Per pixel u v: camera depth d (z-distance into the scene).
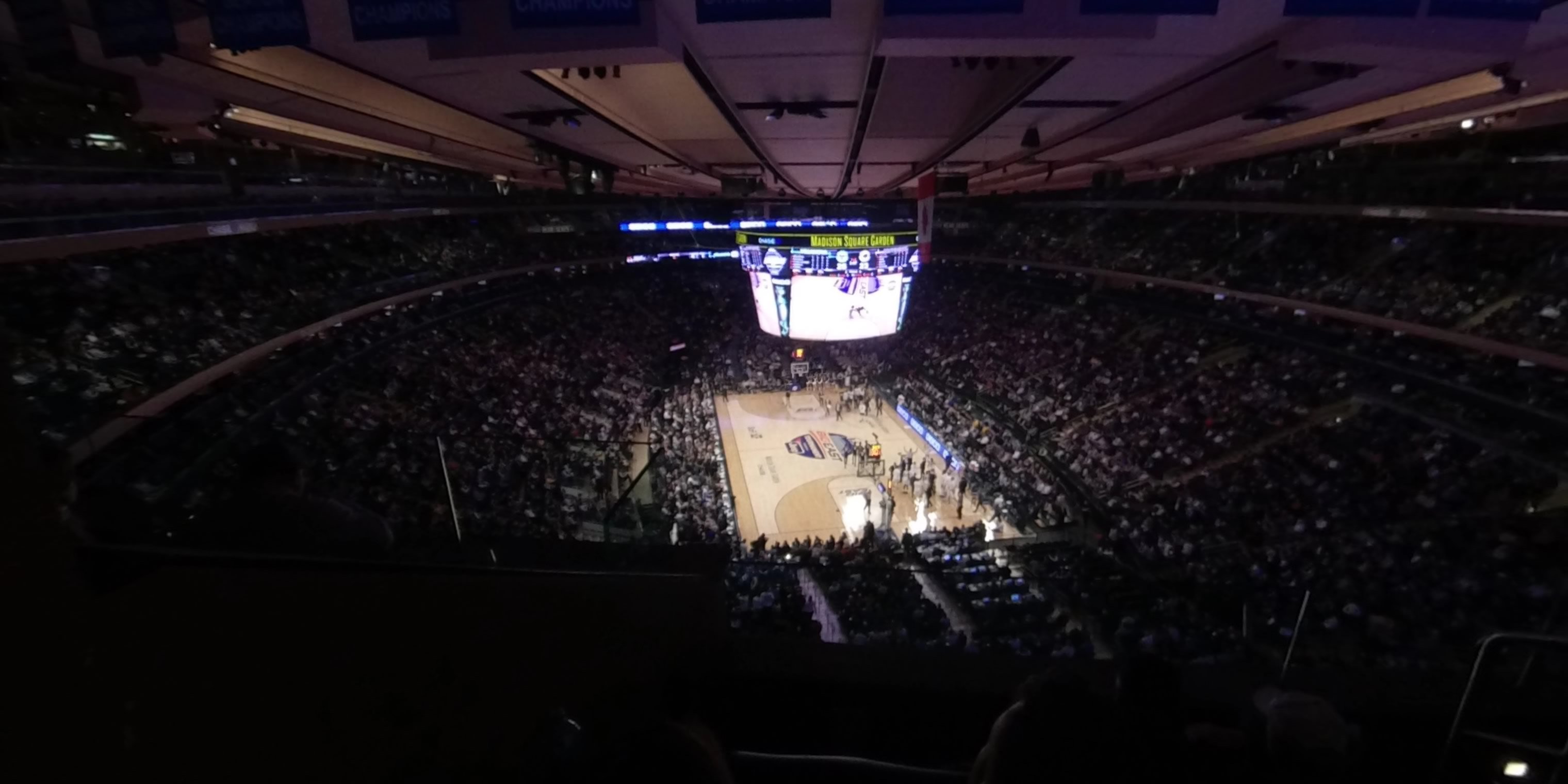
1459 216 18.55
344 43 7.69
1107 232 33.03
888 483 25.05
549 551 4.12
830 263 29.88
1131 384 26.00
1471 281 19.16
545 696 2.36
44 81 9.41
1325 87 10.09
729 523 21.19
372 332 21.81
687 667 3.52
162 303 15.41
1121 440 22.67
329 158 20.97
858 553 16.27
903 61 9.48
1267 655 10.23
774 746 3.60
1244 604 11.20
